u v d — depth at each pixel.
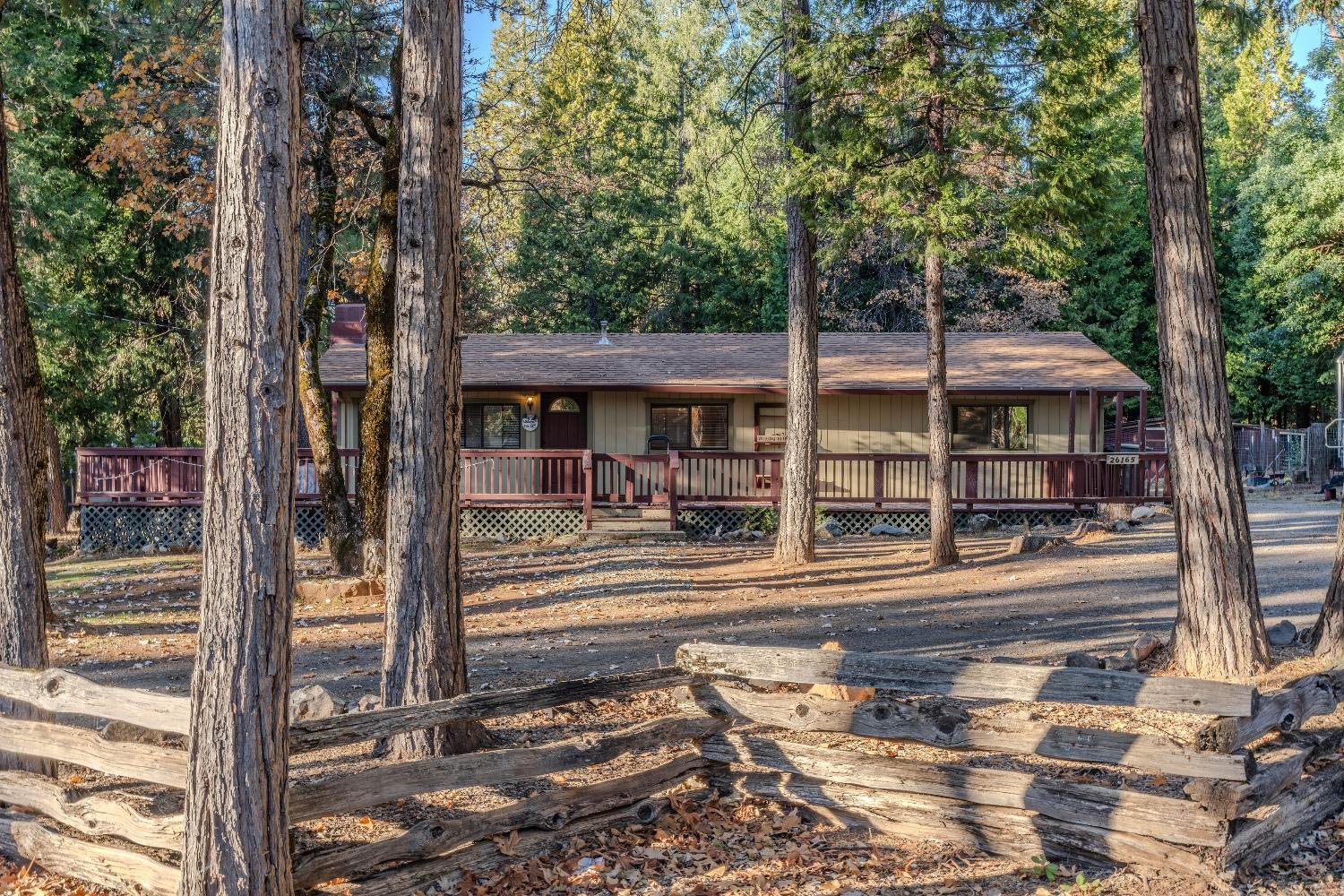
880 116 15.21
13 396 6.29
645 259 37.72
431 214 6.33
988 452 23.67
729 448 24.11
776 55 16.70
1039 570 15.16
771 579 15.37
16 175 23.38
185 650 10.95
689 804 6.12
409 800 6.01
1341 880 5.02
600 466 22.84
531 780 6.34
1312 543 16.73
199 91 16.48
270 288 3.89
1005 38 14.34
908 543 19.92
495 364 24.77
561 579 16.16
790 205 16.52
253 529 3.93
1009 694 5.29
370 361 15.48
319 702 7.37
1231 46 11.23
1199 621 7.69
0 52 23.19
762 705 6.07
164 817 4.94
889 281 34.25
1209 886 4.89
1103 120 21.72
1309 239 30.92
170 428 30.69
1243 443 35.59
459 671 6.55
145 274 28.23
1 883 5.25
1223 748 4.88
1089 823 5.24
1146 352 37.22
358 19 15.09
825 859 5.48
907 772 5.72
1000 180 16.11
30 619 6.18
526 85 16.45
